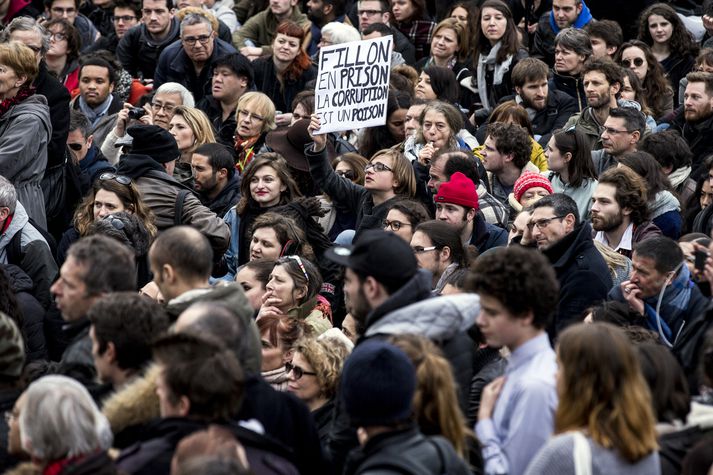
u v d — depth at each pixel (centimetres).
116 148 2931
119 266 1483
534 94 2978
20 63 2419
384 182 2397
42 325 1995
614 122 2566
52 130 2547
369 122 2594
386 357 1209
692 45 3281
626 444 1196
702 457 1255
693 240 1934
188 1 3828
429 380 1281
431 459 1197
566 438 1196
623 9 3672
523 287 1311
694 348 1614
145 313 1358
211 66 3262
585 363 1219
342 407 1412
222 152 2648
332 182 2500
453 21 3278
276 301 1986
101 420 1216
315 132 2481
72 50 3388
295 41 3291
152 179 2373
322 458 1376
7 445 1387
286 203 2514
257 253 2256
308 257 2281
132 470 1184
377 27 3419
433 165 2398
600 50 3216
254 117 2927
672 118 2967
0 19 3750
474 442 1329
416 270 1389
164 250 1480
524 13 3600
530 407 1279
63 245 2322
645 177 2286
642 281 1766
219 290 1424
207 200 2664
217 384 1205
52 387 1183
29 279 2130
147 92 3344
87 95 3184
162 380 1222
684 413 1359
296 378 1664
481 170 2552
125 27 3753
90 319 1361
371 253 1377
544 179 2402
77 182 2642
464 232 2217
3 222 2203
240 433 1220
